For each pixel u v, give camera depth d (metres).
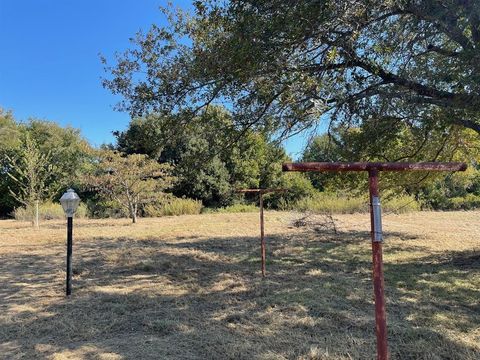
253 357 3.68
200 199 25.78
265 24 5.51
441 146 9.20
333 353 3.72
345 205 19.72
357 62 6.21
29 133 27.61
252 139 8.43
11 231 14.45
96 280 6.92
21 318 4.93
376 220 2.38
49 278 7.13
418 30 6.00
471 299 5.41
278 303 5.29
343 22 5.54
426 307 5.02
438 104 6.18
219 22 6.62
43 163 17.53
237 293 5.90
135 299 5.66
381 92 6.61
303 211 20.44
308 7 5.32
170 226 15.31
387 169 2.42
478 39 5.83
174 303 5.45
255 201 26.50
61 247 10.59
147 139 8.16
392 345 3.87
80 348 3.99
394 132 7.81
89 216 21.20
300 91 6.36
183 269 7.68
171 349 3.92
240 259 8.61
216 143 7.85
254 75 6.16
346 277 6.74
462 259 8.17
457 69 5.40
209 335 4.24
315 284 6.25
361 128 7.76
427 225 14.97
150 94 7.36
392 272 7.07
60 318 4.89
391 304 5.15
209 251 9.69
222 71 6.37
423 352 3.71
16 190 26.05
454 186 22.78
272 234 12.72
